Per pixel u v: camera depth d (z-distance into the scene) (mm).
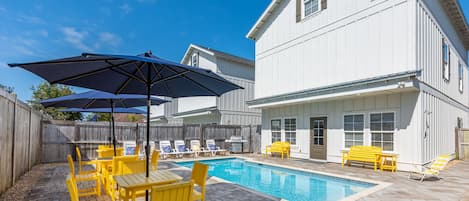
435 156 9508
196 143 14281
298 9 12734
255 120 19828
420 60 8797
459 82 14367
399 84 8078
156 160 6645
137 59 3383
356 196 5617
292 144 12992
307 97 11133
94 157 12023
